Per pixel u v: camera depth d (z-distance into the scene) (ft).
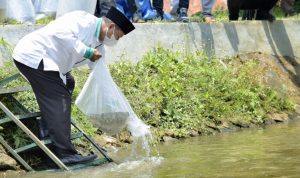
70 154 42.80
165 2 80.64
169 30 66.69
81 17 43.06
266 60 72.13
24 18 61.11
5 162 41.75
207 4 71.87
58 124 42.01
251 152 44.78
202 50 68.80
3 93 45.03
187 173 38.55
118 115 43.93
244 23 73.00
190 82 62.18
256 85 67.21
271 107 65.10
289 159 41.27
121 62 61.52
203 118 58.75
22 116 43.78
